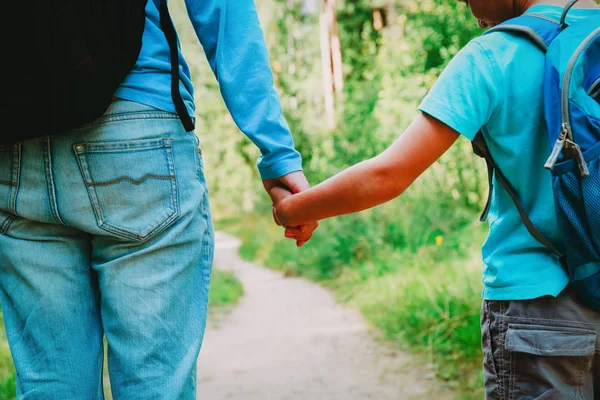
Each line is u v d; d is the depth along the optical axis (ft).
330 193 5.12
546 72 4.52
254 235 43.37
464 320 13.78
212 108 64.49
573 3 4.61
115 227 4.73
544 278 4.62
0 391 11.27
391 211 25.58
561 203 4.37
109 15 4.63
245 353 15.74
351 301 20.40
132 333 4.78
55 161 4.66
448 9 25.49
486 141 4.87
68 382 4.81
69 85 4.35
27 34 4.27
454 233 22.35
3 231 4.85
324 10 43.11
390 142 28.99
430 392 11.61
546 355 4.55
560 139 4.34
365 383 12.49
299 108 47.11
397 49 31.58
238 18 5.62
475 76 4.66
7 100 4.35
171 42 5.03
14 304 4.93
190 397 5.08
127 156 4.71
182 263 4.98
